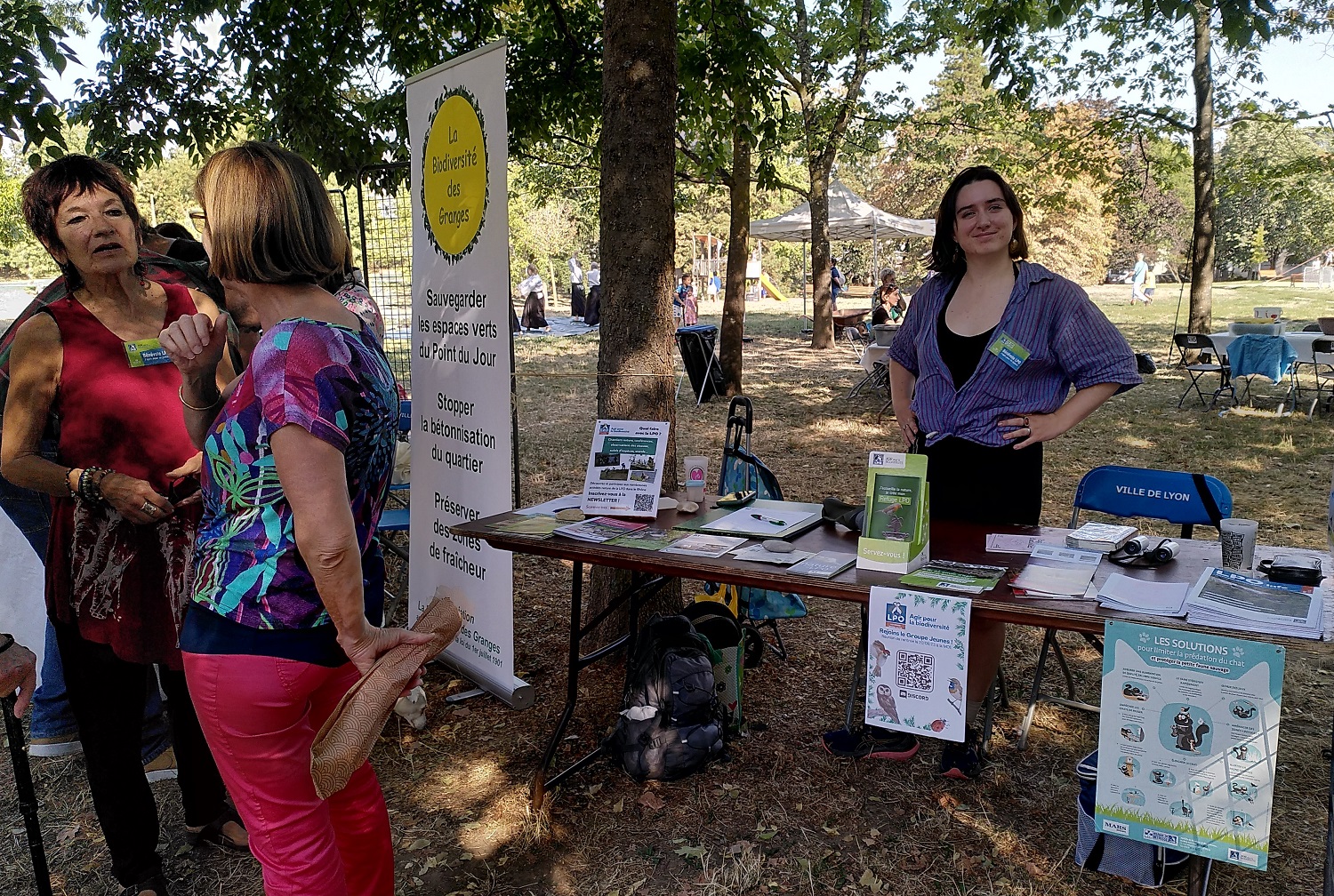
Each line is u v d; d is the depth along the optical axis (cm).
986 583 205
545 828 269
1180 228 3472
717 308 3084
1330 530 189
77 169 212
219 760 164
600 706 344
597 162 912
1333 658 369
